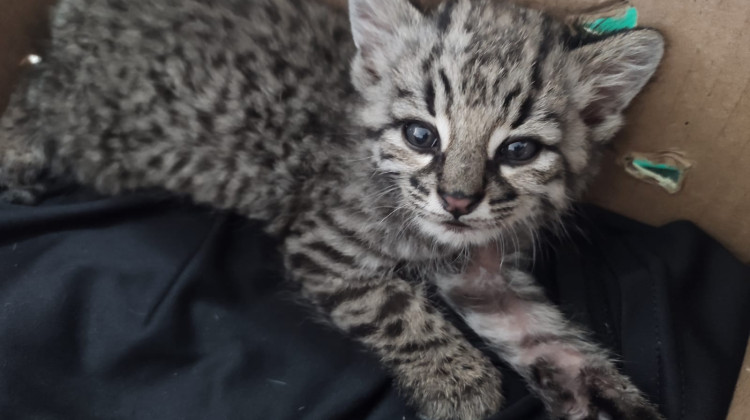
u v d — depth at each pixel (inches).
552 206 13.8
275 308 14.3
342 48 14.6
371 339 13.8
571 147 13.5
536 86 12.9
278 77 14.2
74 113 14.6
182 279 14.1
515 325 14.4
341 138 14.0
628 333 14.0
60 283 13.8
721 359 13.6
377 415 13.4
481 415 13.4
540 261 15.1
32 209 14.6
